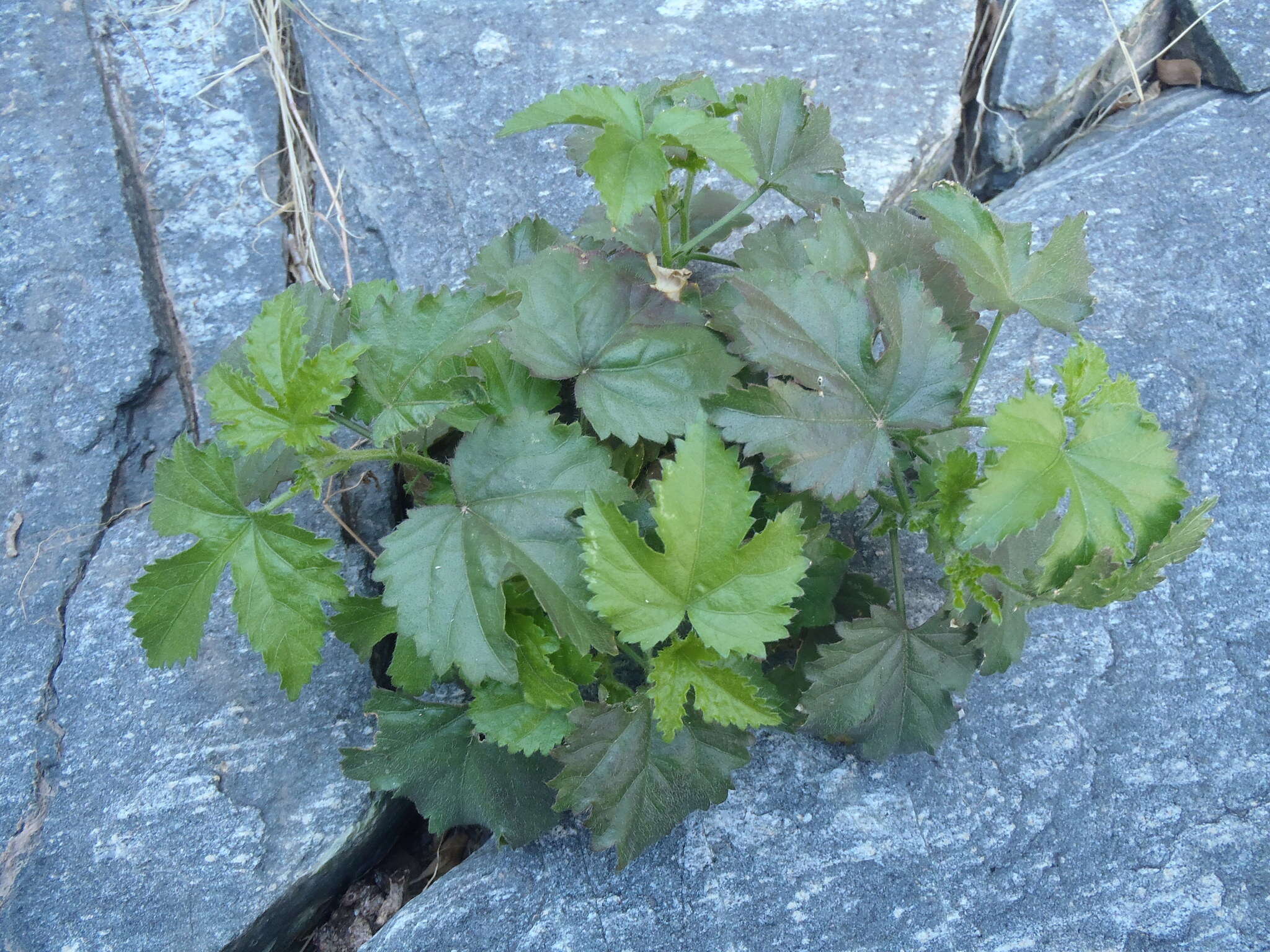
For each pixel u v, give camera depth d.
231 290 0.53
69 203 0.53
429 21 0.59
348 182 0.55
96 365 0.50
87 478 0.48
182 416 0.50
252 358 0.33
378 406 0.37
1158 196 0.54
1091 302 0.38
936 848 0.42
